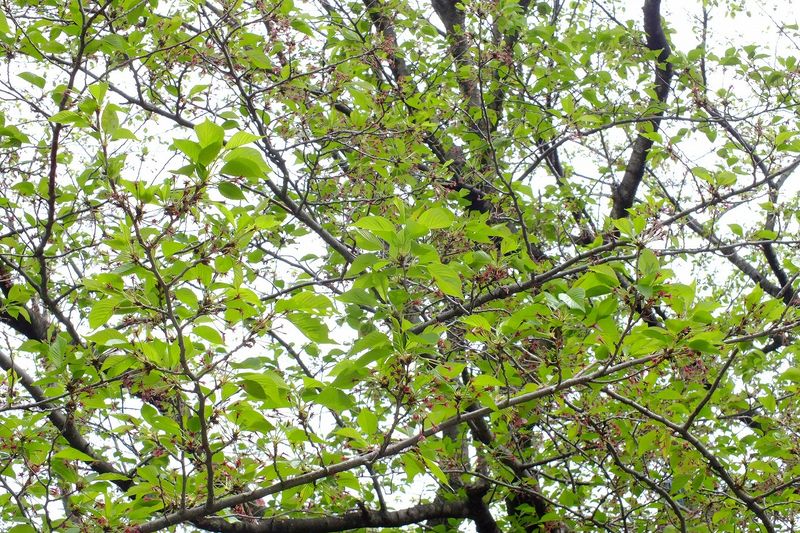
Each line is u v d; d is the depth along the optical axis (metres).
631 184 8.77
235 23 5.98
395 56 7.77
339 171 7.09
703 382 5.53
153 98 6.26
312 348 6.20
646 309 3.73
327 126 6.52
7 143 4.96
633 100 8.18
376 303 3.34
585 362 4.98
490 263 4.81
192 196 3.13
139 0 5.08
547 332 4.18
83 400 4.03
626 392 5.30
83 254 6.10
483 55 6.97
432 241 5.90
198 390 3.33
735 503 5.43
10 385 4.14
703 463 5.00
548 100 8.45
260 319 3.34
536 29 7.19
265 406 3.63
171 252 3.28
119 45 4.82
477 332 4.00
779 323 4.44
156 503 3.98
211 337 3.22
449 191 6.92
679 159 6.64
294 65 6.70
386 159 6.45
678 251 6.02
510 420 5.23
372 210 7.01
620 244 5.81
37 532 3.97
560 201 7.77
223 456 4.07
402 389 3.42
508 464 6.38
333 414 5.52
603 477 6.46
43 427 4.40
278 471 3.81
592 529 6.11
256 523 5.52
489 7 6.53
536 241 6.78
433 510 6.74
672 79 8.95
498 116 8.22
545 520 5.82
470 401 3.82
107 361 3.48
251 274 6.66
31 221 5.49
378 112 6.54
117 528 3.82
